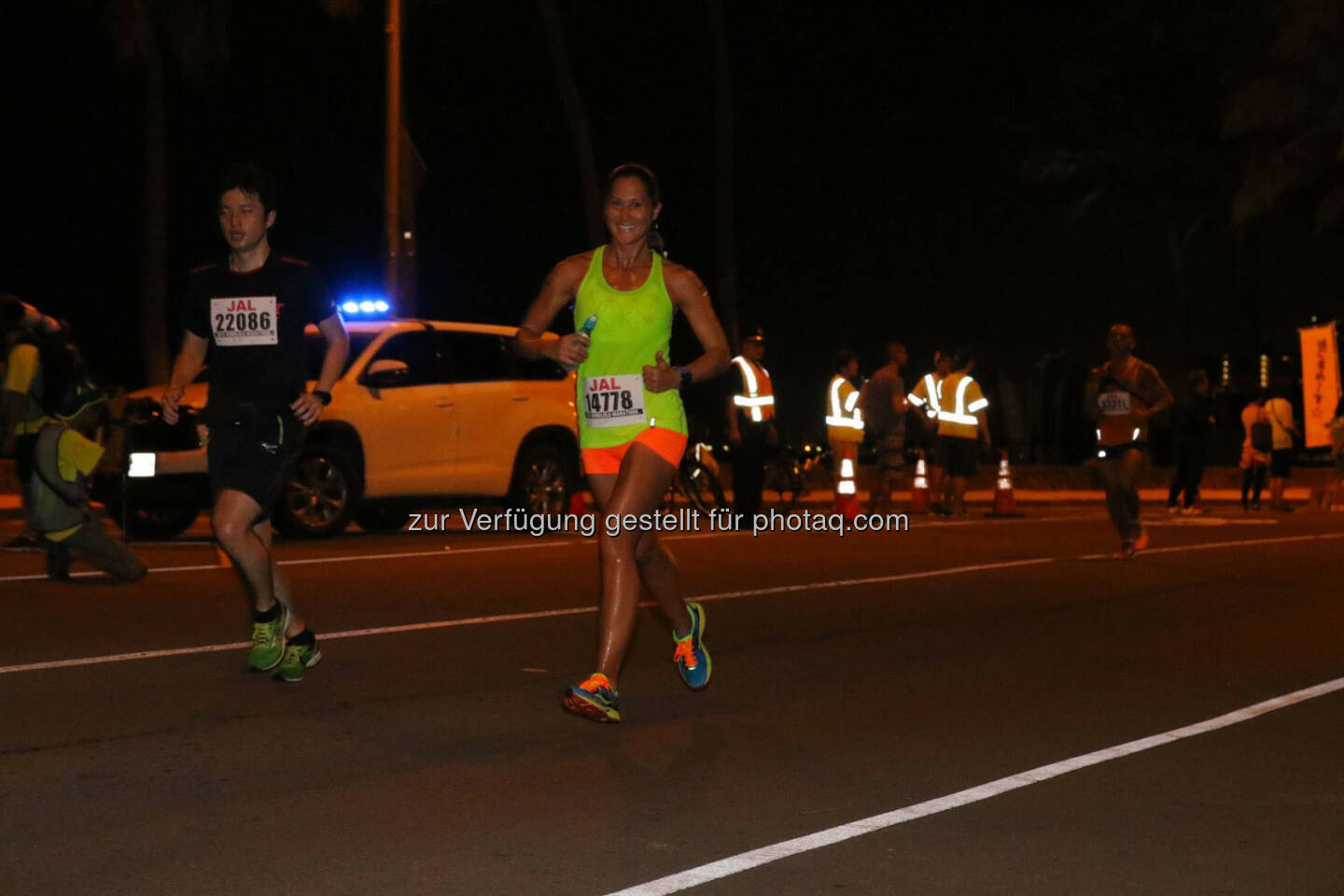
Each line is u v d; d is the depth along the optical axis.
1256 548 16.16
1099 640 10.02
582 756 6.80
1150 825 5.82
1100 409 14.82
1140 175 35.62
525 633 9.99
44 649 9.16
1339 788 6.38
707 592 12.12
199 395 15.26
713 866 5.28
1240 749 7.06
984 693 8.30
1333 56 32.28
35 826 5.67
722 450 22.00
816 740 7.16
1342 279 35.81
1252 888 5.13
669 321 7.30
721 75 31.69
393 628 10.12
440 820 5.79
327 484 15.70
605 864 5.29
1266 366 33.94
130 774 6.39
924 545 16.03
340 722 7.37
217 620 10.28
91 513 11.77
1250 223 35.16
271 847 5.44
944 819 5.88
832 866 5.29
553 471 17.44
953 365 21.31
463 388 16.69
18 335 11.68
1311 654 9.55
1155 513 22.22
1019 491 27.97
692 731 7.32
